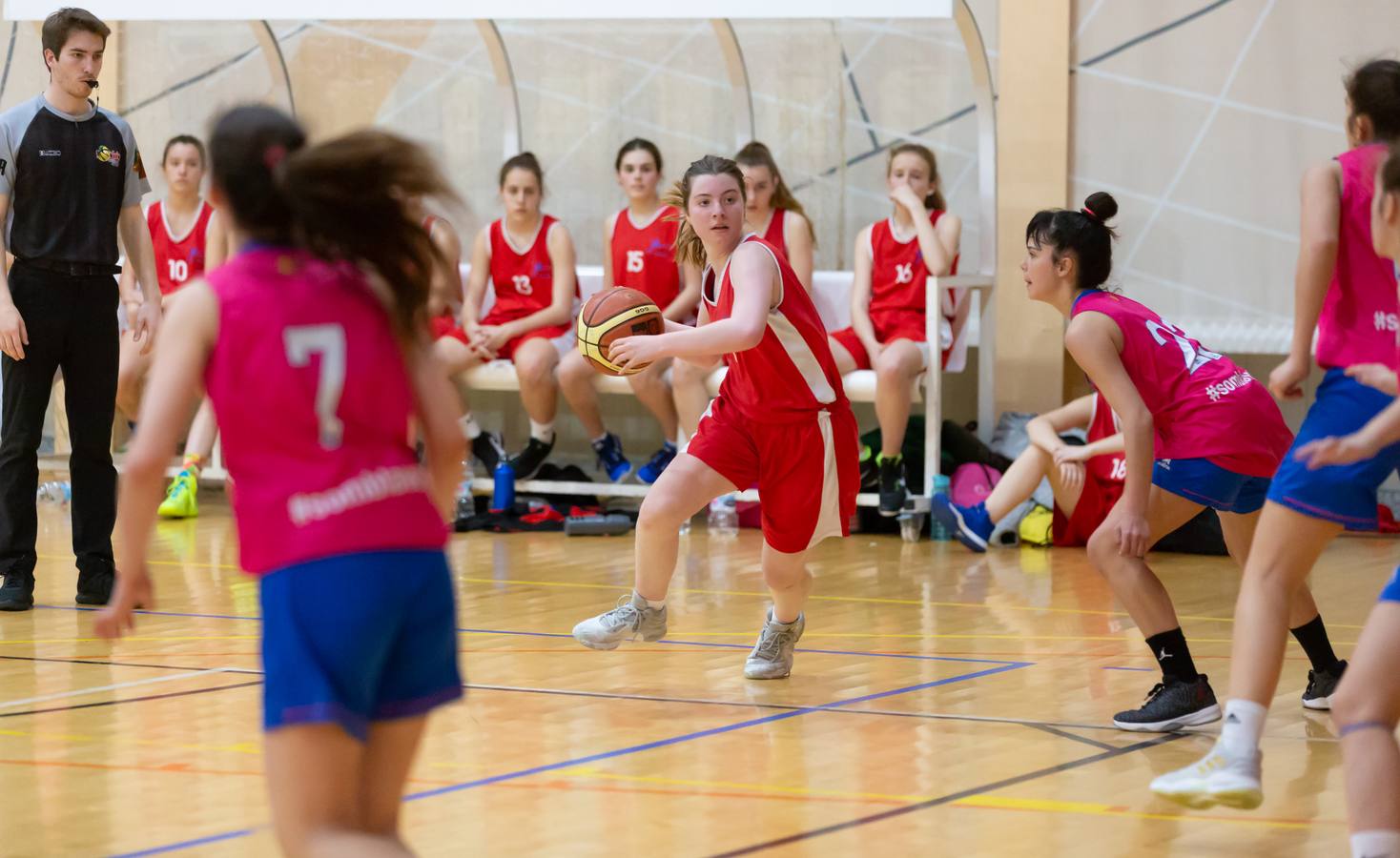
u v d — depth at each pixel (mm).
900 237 17875
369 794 5004
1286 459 6969
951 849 6547
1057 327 19516
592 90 21047
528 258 18797
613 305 9812
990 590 13898
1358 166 7105
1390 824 5387
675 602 13258
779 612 10086
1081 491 16391
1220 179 19328
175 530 17500
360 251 4953
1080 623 12227
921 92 20078
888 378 16844
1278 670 6609
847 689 9836
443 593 4930
